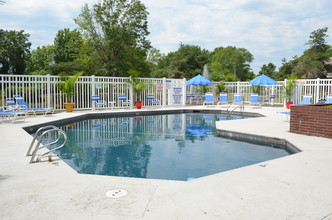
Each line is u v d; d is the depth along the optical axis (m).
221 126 8.77
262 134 7.20
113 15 24.78
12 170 4.06
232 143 7.36
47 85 13.27
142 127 10.21
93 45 25.47
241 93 20.25
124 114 13.88
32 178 3.68
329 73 50.00
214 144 7.21
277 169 4.07
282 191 3.17
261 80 15.66
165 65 69.00
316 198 2.96
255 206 2.75
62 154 6.13
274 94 19.06
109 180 3.60
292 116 7.42
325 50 49.97
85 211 2.64
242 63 70.50
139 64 27.52
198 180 3.59
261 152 6.29
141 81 16.88
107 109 15.35
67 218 2.50
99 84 15.08
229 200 2.90
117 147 6.86
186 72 55.59
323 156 4.85
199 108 16.50
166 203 2.83
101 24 25.11
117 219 2.47
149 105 17.42
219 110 15.71
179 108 16.41
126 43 26.16
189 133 8.90
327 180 3.56
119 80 17.20
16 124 8.94
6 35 46.31
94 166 5.24
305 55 49.34
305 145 5.75
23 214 2.59
